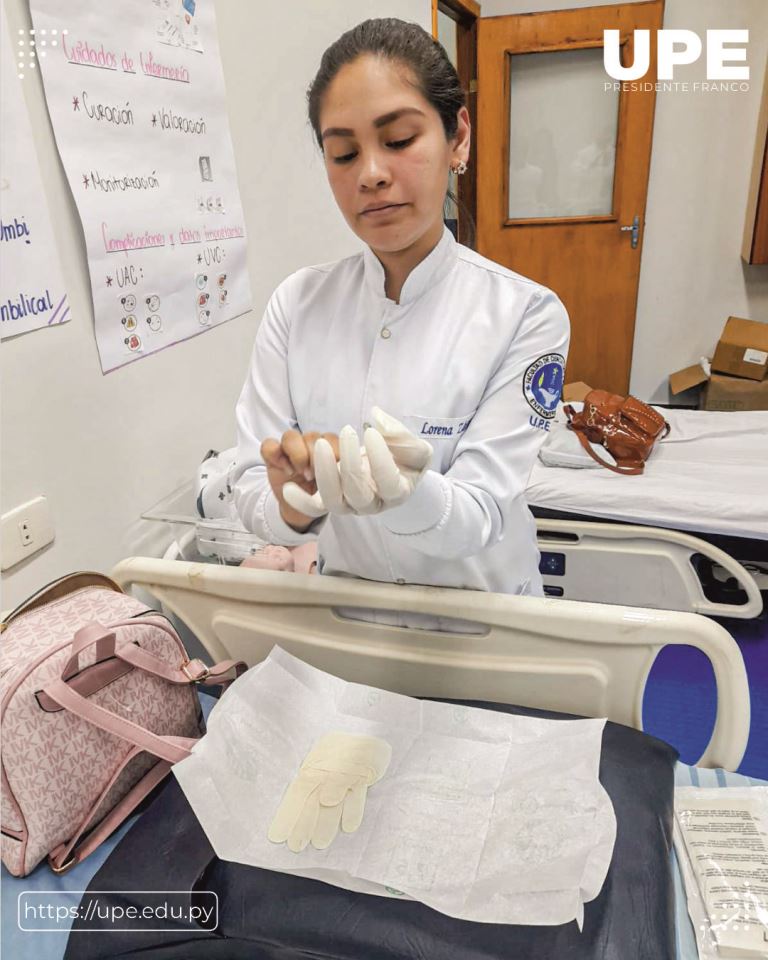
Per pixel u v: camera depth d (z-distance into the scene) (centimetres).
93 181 105
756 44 310
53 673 72
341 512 57
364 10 201
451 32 371
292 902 61
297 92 169
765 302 353
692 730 181
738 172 334
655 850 63
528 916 57
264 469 90
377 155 70
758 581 203
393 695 82
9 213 91
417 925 58
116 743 77
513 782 70
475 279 87
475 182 357
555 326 84
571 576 197
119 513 118
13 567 97
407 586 87
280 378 96
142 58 114
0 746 69
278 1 156
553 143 349
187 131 127
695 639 76
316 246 188
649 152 331
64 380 104
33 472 100
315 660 93
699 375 351
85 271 106
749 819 71
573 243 356
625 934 57
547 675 83
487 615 82
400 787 71
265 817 69
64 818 73
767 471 205
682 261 355
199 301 135
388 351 88
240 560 121
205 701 96
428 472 67
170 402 130
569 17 318
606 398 224
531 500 196
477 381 84
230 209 143
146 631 80
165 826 70
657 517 185
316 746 76
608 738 75
